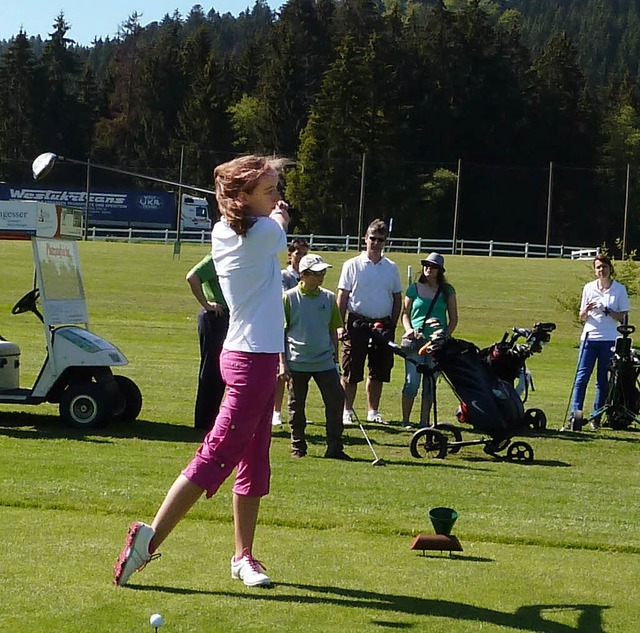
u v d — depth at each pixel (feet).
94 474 25.89
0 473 25.58
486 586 17.28
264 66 321.73
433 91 285.43
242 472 16.89
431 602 16.30
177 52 332.80
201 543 19.29
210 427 34.22
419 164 269.03
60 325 34.40
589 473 29.40
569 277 139.03
